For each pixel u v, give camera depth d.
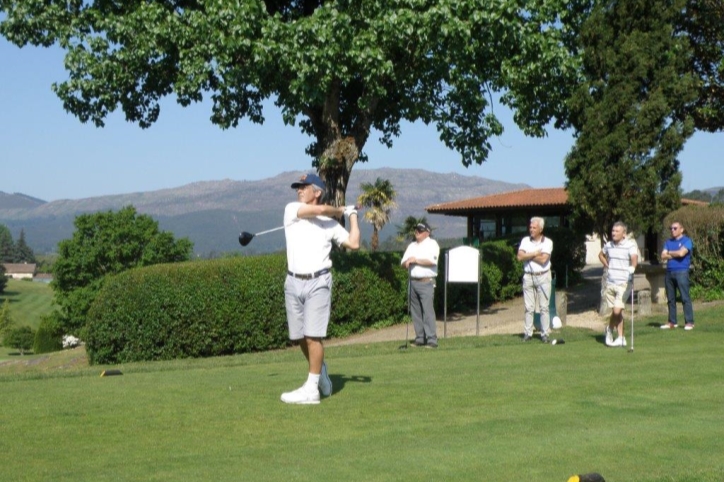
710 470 5.64
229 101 20.84
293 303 7.78
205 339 16.73
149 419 7.05
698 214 21.39
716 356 11.47
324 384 8.09
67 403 7.75
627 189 18.95
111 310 16.61
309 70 17.19
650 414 7.42
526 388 8.63
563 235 27.00
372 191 56.09
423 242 14.21
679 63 19.17
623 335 14.27
